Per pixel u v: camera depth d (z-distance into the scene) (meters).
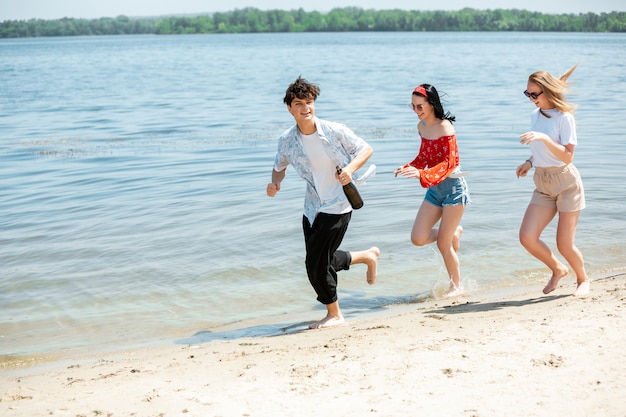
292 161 5.69
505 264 7.54
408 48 95.75
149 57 80.06
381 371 4.21
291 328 5.98
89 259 8.02
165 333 6.00
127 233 8.97
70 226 9.39
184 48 118.00
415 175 6.17
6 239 8.88
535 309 5.60
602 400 3.65
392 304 6.55
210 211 9.90
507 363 4.18
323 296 5.86
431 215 6.72
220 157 14.27
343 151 5.57
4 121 21.58
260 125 19.33
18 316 6.49
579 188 5.90
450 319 5.55
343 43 129.62
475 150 14.27
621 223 8.84
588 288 6.09
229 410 3.82
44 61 74.75
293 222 9.22
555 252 7.82
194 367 4.70
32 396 4.31
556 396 3.72
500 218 9.16
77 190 11.55
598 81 32.47
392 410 3.68
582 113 20.28
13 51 118.88
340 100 25.31
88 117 22.27
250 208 9.98
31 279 7.43
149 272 7.55
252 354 4.95
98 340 5.88
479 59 60.03
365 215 9.45
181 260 7.89
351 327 5.68
